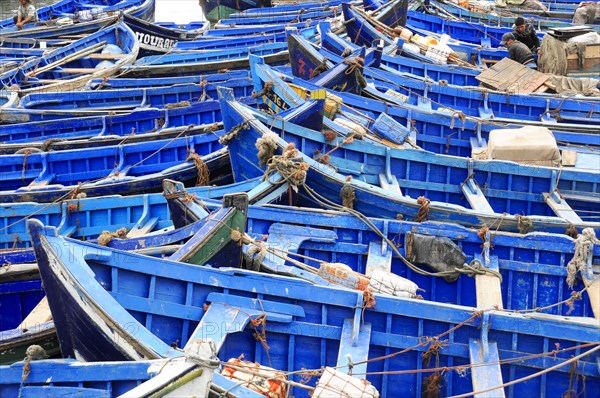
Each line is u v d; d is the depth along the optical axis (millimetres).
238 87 19844
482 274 10414
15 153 15289
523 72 20234
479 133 16375
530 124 16891
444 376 8773
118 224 12977
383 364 8875
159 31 27062
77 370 7633
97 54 23625
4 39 26688
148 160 15297
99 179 15008
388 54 21219
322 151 13648
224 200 9789
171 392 6453
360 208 12273
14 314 10852
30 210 12898
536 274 10570
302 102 14828
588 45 20844
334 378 7652
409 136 16078
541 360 8641
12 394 7797
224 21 30844
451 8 29141
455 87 19062
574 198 13188
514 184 13281
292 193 12156
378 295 8852
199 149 15500
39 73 22172
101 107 19781
